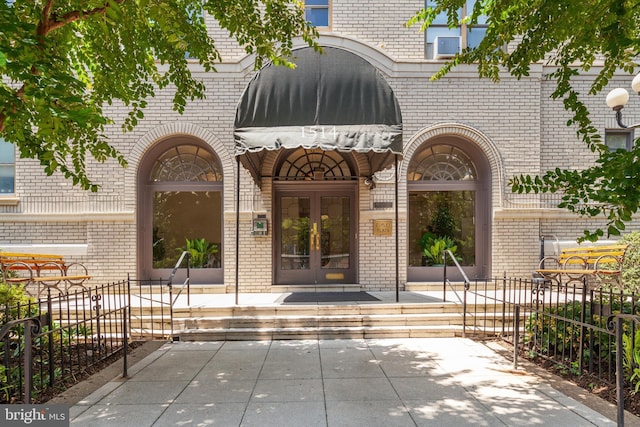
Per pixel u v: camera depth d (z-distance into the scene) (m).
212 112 8.37
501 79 8.45
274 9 4.61
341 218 8.77
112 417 3.32
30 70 2.66
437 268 8.60
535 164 8.43
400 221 8.37
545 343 4.94
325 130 5.81
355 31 8.54
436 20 8.66
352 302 6.79
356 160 8.41
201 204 8.69
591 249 7.03
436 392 3.82
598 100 8.59
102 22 3.65
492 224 8.42
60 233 8.26
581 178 2.95
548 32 3.87
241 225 8.32
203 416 3.33
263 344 5.60
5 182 8.36
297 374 4.34
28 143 3.86
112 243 8.21
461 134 8.48
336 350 5.27
